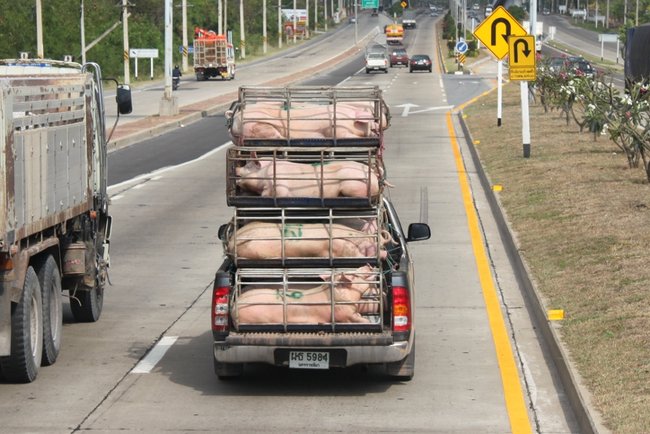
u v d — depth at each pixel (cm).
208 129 6450
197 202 3472
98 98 1947
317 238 1436
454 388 1502
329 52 19788
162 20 17912
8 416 1380
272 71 14850
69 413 1396
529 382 1530
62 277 1830
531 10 4128
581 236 2430
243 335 1427
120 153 5091
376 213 1472
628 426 1201
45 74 1714
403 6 13038
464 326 1873
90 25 13112
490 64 15412
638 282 1922
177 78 11050
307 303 1427
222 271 1452
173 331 1866
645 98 3803
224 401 1452
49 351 1616
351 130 1514
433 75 12631
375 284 1434
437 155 4772
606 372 1432
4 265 1399
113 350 1734
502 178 3653
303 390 1504
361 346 1416
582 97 4850
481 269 2383
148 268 2430
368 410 1405
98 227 1984
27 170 1468
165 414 1391
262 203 1466
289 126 1516
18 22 12100
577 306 1833
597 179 3350
